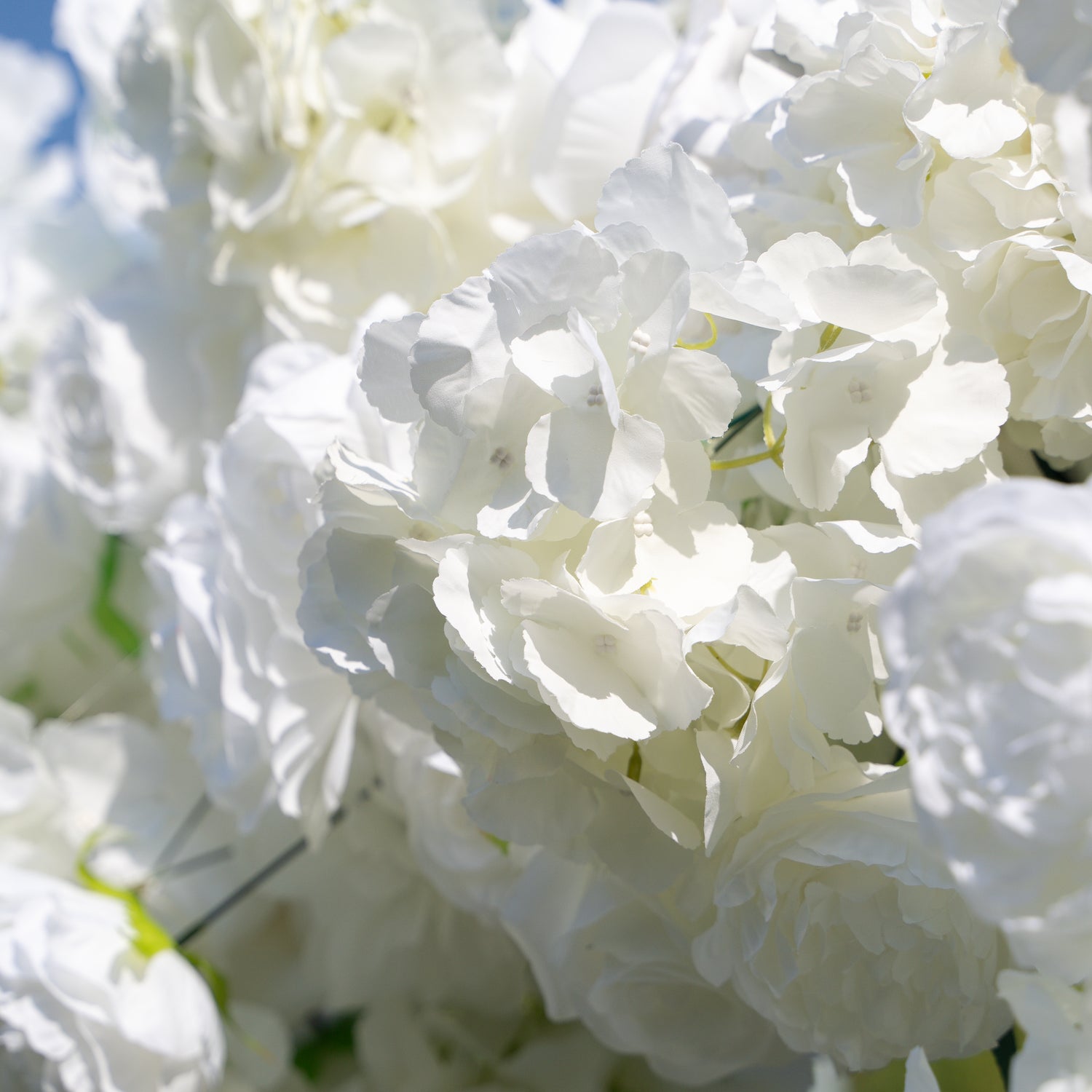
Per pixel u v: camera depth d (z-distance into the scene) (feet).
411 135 2.38
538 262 1.77
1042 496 1.59
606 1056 2.51
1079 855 1.60
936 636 1.62
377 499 1.85
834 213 2.00
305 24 2.31
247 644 2.24
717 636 1.75
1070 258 1.86
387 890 2.48
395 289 2.37
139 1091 2.28
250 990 2.52
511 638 1.79
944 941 1.91
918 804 1.62
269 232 2.41
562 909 2.15
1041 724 1.59
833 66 2.01
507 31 2.47
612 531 1.79
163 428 2.57
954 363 1.90
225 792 2.32
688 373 1.78
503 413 1.79
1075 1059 1.74
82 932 2.30
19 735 2.51
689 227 1.82
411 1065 2.52
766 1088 2.42
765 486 1.99
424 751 2.23
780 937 1.92
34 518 2.69
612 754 1.86
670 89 2.23
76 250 2.93
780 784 1.89
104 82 2.73
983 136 1.90
